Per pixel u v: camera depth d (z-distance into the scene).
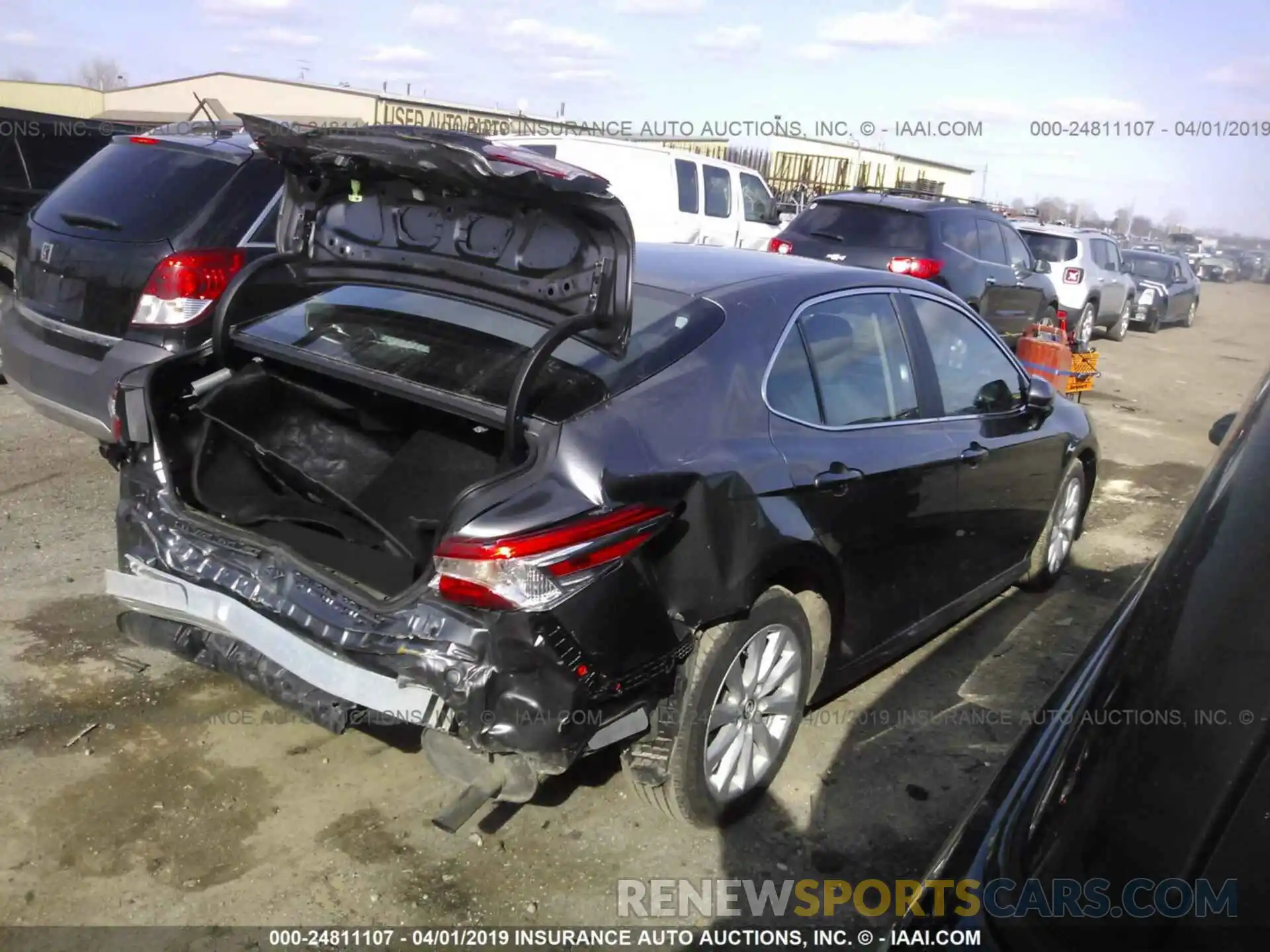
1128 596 2.49
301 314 3.56
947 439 4.09
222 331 3.46
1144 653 1.54
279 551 3.02
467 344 3.17
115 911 2.82
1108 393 12.44
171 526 3.25
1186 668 1.45
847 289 3.85
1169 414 11.40
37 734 3.55
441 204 3.12
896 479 3.71
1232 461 1.67
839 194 11.30
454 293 3.15
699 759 3.11
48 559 4.91
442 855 3.14
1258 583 1.44
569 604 2.59
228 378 3.58
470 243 3.09
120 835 3.11
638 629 2.74
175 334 5.13
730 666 3.15
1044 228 16.19
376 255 3.33
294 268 3.53
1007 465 4.51
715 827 3.32
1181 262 21.47
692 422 3.00
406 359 3.14
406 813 3.31
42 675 3.91
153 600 3.18
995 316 11.34
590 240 2.82
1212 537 1.56
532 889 3.03
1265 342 20.30
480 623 2.61
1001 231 11.66
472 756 2.77
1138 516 7.18
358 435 3.78
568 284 2.89
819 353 3.59
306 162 3.25
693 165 13.33
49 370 5.47
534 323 3.01
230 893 2.92
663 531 2.81
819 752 3.84
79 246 5.42
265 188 5.50
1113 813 1.43
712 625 3.06
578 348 3.06
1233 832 1.29
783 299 3.52
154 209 5.36
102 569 4.84
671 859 3.21
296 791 3.38
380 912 2.90
